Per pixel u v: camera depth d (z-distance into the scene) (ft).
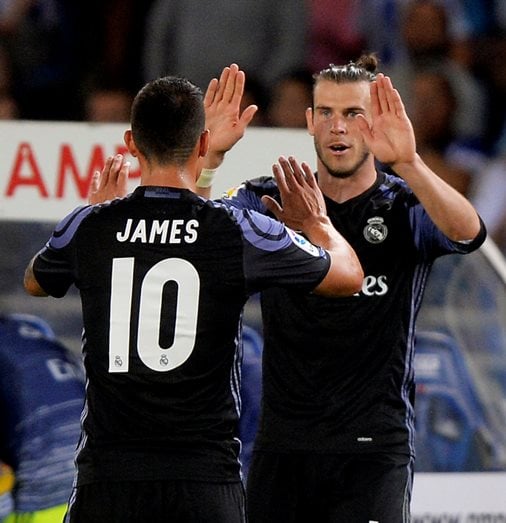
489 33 110.73
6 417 63.67
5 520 63.21
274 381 53.57
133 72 107.96
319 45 106.73
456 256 66.64
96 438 44.91
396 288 52.85
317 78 53.52
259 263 44.91
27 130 64.54
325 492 53.36
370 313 52.47
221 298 44.65
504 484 65.67
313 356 52.75
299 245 45.50
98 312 45.06
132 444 44.42
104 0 108.27
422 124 106.32
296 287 45.65
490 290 66.64
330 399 52.75
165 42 105.81
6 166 64.69
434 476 65.51
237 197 53.98
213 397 44.75
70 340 66.13
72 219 46.19
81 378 65.31
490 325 66.44
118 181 48.34
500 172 106.22
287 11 105.09
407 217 52.95
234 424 45.65
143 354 44.34
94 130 64.54
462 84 107.24
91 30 108.37
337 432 52.75
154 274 44.75
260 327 66.49
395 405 52.85
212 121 51.57
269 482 53.72
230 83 51.72
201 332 44.45
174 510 44.24
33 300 65.98
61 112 107.96
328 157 52.85
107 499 44.50
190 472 44.19
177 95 45.62
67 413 64.18
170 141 45.50
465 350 66.39
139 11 107.55
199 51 104.53
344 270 46.11
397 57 108.27
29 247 65.51
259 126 101.19
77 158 64.64
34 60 107.76
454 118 107.04
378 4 107.96
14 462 63.52
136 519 44.39
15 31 107.76
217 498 44.39
